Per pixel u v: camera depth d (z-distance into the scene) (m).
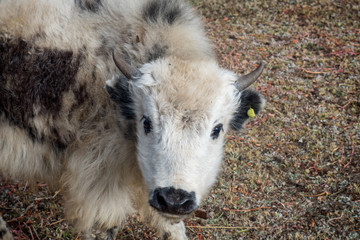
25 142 1.96
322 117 2.54
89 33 1.91
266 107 2.60
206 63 1.80
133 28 1.90
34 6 1.93
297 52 3.05
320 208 2.18
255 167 2.34
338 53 3.02
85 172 1.91
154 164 1.70
